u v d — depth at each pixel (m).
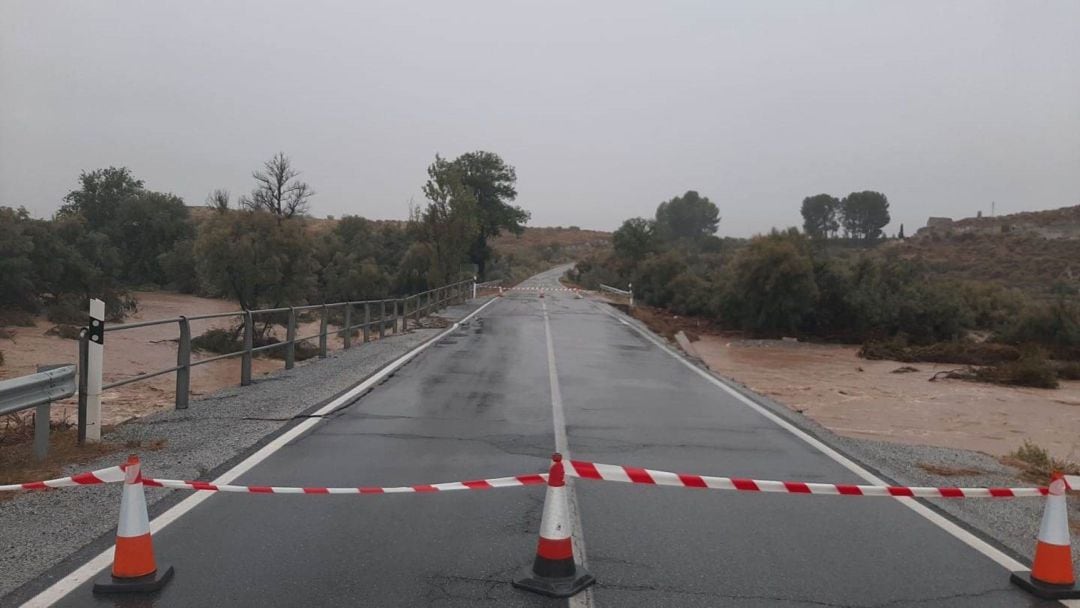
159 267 59.91
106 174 63.28
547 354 19.16
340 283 52.44
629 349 21.22
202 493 6.59
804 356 31.42
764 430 10.38
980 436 14.27
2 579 4.62
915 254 92.00
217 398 11.62
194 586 4.59
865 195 133.62
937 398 19.59
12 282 33.66
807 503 6.82
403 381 13.88
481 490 6.91
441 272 45.34
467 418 10.47
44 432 7.54
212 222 34.69
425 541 5.51
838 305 38.81
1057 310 33.47
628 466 8.01
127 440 8.43
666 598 4.61
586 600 4.54
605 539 5.69
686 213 148.88
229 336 27.95
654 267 55.78
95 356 8.21
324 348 17.38
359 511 6.21
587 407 11.73
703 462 8.33
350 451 8.25
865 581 4.98
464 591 4.62
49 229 39.12
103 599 4.37
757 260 38.28
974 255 88.56
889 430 14.55
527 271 112.56
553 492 4.80
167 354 25.48
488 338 23.08
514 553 5.29
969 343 33.97
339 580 4.75
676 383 14.91
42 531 5.46
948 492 5.35
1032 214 108.50
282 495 6.61
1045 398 20.38
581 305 44.22
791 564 5.26
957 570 5.24
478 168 72.44
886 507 6.79
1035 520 6.57
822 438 9.98
